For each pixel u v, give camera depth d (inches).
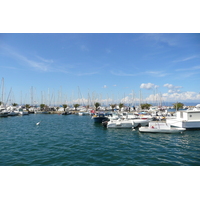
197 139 726.5
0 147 599.8
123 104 3289.9
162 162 431.2
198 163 423.5
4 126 1269.7
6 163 427.8
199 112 945.5
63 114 2738.7
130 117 1321.4
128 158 465.1
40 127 1207.6
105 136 820.6
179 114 1027.3
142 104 3211.1
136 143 657.0
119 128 1053.8
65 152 528.1
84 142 682.8
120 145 624.4
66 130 1047.0
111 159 457.4
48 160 450.9
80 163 427.2
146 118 1245.7
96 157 475.5
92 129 1082.7
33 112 3129.9
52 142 685.9
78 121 1678.2
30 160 451.2
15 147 599.2
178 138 748.0
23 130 1057.5
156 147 590.2
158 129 871.1
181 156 481.4
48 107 3617.1
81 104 3767.2
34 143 668.1
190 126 919.7
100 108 3420.3
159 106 3100.4
